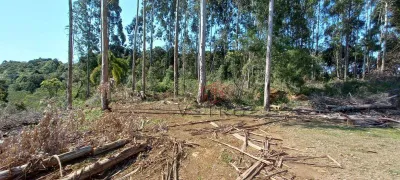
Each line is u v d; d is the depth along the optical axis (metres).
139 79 26.62
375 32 23.12
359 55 27.47
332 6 23.55
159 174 4.59
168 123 8.80
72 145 5.58
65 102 13.88
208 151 5.75
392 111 11.11
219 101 13.27
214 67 28.92
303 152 5.64
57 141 5.16
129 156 5.31
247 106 12.96
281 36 14.67
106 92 11.32
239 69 18.25
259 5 14.71
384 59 20.95
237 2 21.02
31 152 4.68
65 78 29.58
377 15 24.14
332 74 28.33
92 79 22.66
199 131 7.54
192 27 31.11
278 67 14.65
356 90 15.84
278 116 10.44
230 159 5.17
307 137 7.01
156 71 29.67
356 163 4.97
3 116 9.00
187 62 31.56
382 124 9.15
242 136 6.93
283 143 6.38
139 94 17.66
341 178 4.26
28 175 4.25
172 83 24.77
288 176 4.38
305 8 16.19
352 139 6.85
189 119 9.61
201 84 13.18
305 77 17.22
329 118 10.02
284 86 16.22
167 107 12.54
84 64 29.12
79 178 4.18
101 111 10.81
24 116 9.31
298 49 14.62
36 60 53.22
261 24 14.84
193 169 4.84
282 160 5.11
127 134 6.54
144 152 5.68
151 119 9.49
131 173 4.64
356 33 26.50
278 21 14.41
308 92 15.63
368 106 11.45
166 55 34.91
